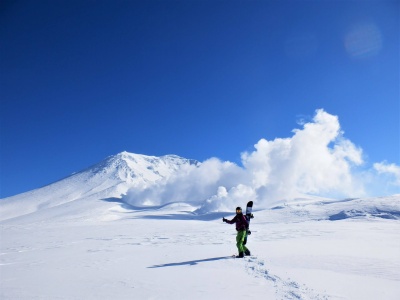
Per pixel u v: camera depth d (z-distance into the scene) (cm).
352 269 741
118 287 624
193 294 554
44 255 1264
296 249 1116
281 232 2112
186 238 1962
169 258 1034
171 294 558
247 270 766
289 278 648
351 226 2566
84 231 3172
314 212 5853
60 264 982
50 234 2797
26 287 640
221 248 1284
